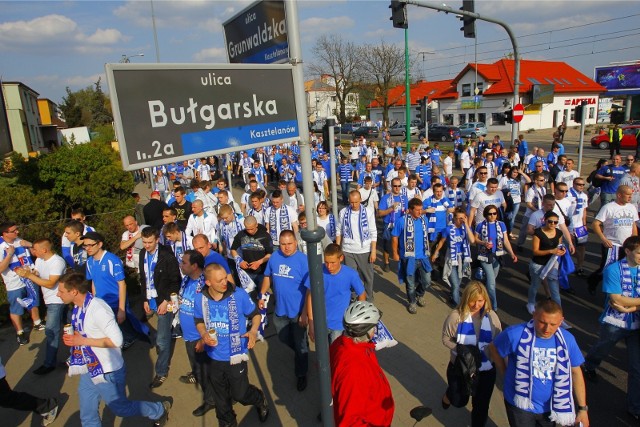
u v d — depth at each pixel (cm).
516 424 346
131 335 621
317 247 233
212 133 200
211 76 197
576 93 5153
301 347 509
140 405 433
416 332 646
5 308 741
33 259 691
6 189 932
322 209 762
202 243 550
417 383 519
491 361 385
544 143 3634
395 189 912
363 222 685
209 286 428
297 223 791
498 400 489
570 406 332
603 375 524
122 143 173
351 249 691
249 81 210
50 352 583
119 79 170
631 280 444
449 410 471
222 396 432
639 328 442
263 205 870
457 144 2584
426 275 711
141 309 779
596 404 471
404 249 694
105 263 558
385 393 300
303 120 231
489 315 394
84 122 6431
